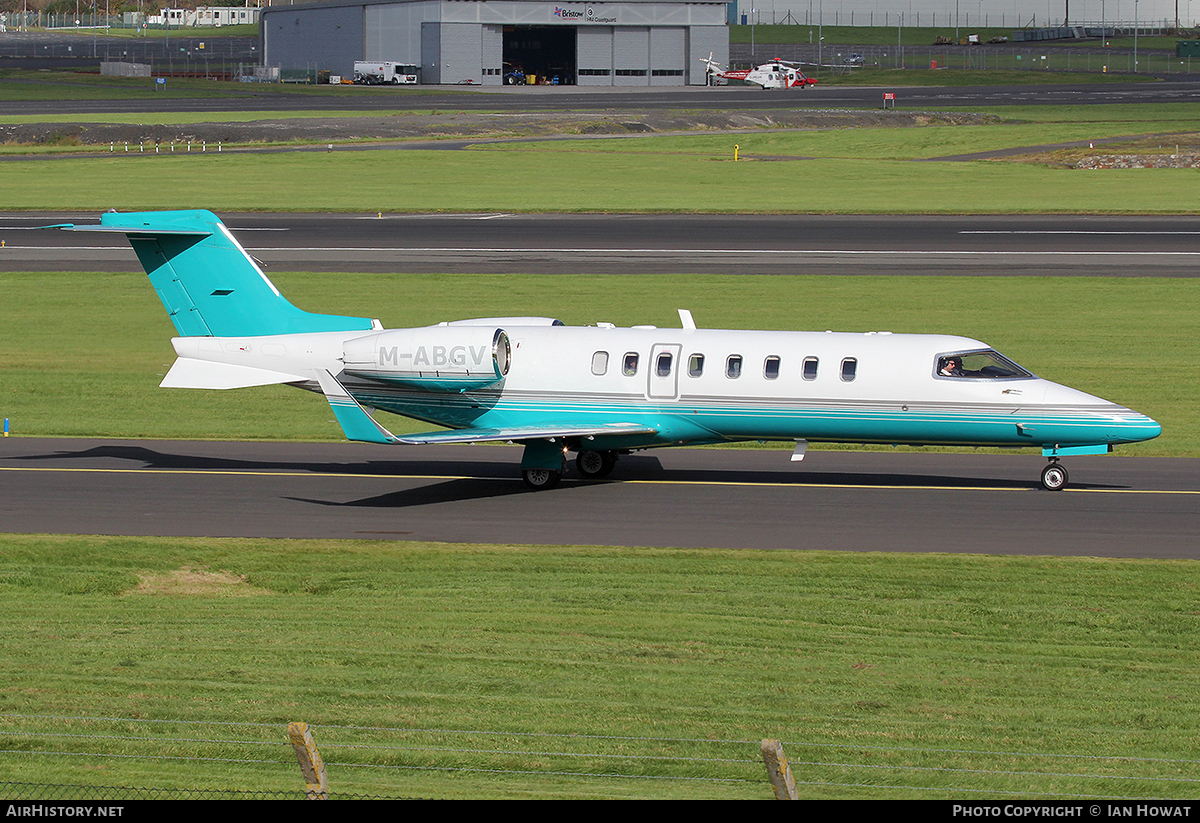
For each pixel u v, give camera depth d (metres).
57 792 49.62
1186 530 92.88
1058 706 60.72
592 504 101.88
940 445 106.06
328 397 98.44
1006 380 102.62
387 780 51.56
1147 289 195.62
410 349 107.88
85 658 66.75
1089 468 113.00
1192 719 59.12
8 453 119.12
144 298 198.12
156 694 61.50
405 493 106.00
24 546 88.69
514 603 76.38
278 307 113.50
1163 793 51.22
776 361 105.00
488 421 110.06
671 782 52.00
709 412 106.00
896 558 85.56
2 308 190.50
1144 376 146.62
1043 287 197.62
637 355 107.19
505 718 58.75
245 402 142.00
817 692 62.22
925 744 56.09
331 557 86.81
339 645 68.81
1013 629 71.69
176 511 99.44
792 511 99.00
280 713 59.22
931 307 185.00
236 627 72.19
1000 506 100.19
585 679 63.72
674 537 91.62
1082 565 83.81
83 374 154.00
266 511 99.69
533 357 108.75
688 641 69.44
